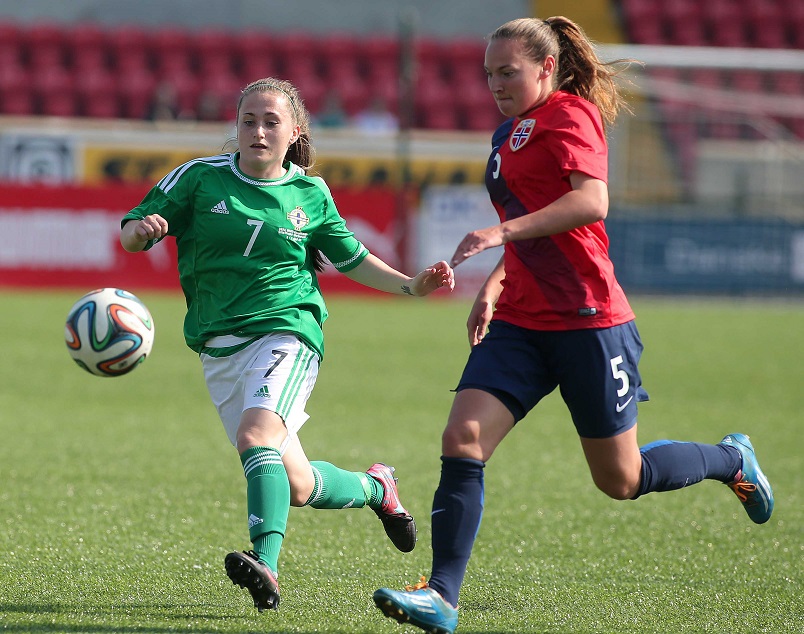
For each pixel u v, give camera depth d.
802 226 64.19
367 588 14.95
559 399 34.94
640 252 63.44
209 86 84.50
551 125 12.78
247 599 14.20
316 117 77.44
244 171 14.46
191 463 23.78
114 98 83.44
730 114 78.25
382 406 31.98
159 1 91.69
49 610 13.30
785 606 14.51
